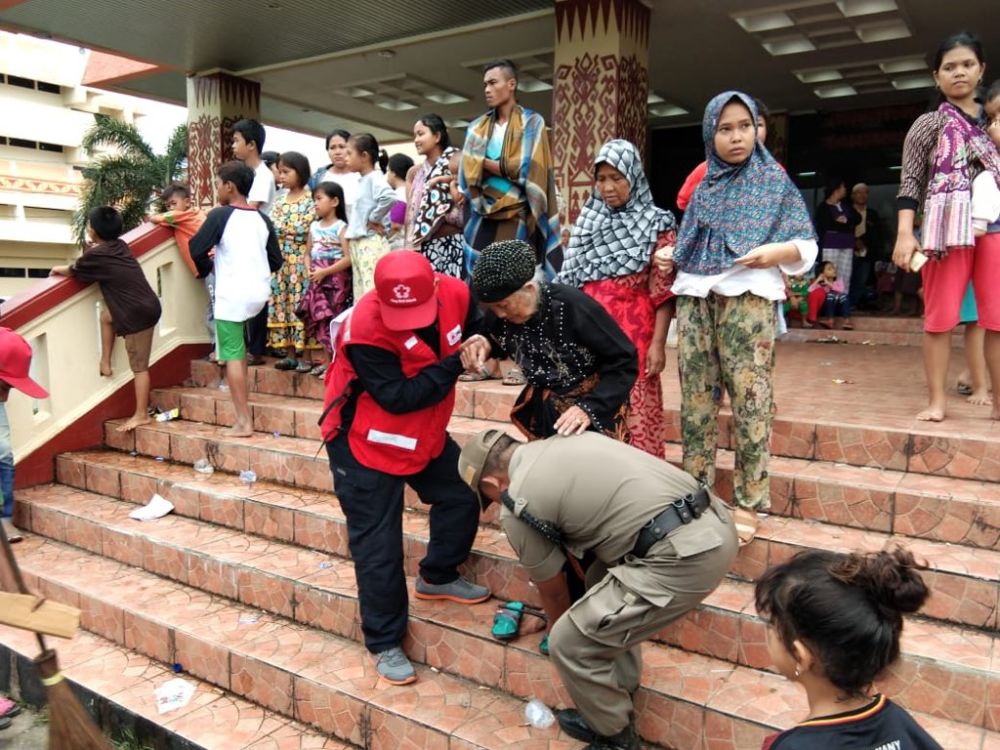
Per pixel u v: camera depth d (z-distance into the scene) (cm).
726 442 361
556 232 421
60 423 498
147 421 510
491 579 315
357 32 817
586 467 216
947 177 318
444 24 787
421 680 289
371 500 284
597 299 304
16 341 412
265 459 431
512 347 254
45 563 408
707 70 902
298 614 336
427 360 274
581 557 231
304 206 536
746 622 258
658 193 1266
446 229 466
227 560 360
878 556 148
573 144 698
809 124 1105
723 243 273
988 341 334
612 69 671
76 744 217
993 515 270
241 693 311
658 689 246
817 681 151
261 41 854
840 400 406
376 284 258
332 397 286
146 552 393
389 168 645
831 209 793
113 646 356
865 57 841
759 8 706
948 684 227
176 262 557
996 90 320
